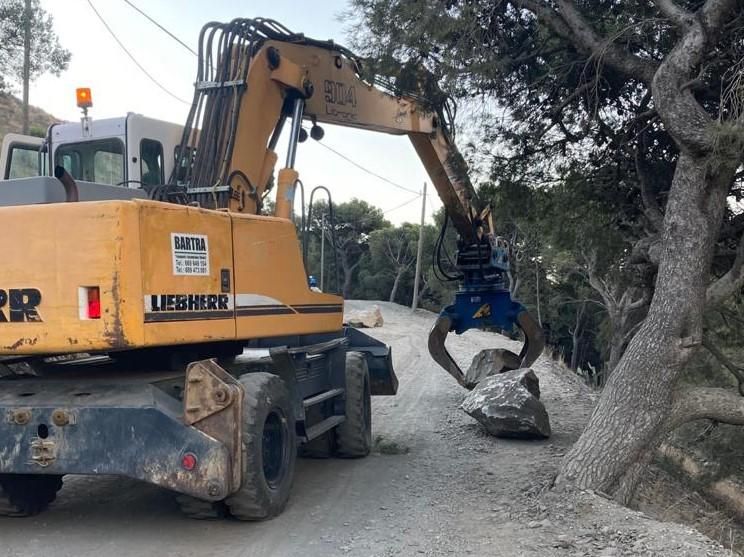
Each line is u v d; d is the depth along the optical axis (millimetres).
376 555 5465
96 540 5730
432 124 11492
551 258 28984
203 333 5828
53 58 20375
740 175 8797
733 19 7984
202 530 5977
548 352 24562
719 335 11766
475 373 13086
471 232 12758
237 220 6371
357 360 9062
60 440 5461
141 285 5277
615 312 26547
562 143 11047
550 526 6156
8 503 6164
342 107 9578
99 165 7793
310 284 7879
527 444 9891
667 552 5438
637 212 11742
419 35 8727
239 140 7586
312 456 8945
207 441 5422
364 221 58688
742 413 7430
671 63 7266
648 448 7273
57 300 5262
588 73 9953
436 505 6848
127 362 6551
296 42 8812
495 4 9086
